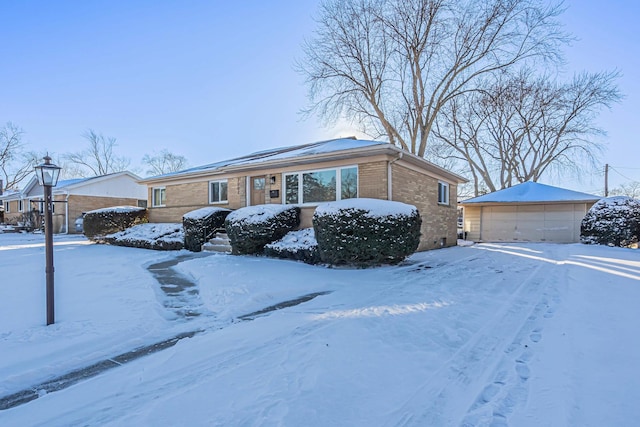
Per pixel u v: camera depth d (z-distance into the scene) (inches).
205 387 108.9
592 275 272.2
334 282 261.0
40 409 100.8
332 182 418.9
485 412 93.5
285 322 169.8
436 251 476.4
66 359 134.3
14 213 1171.3
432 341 142.9
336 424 88.6
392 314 176.9
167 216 629.6
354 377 113.0
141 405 100.4
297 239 382.9
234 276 277.7
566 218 679.7
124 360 135.3
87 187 894.4
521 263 355.3
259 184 495.5
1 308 195.5
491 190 1079.6
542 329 155.9
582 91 935.0
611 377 107.6
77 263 363.9
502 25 703.1
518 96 946.7
